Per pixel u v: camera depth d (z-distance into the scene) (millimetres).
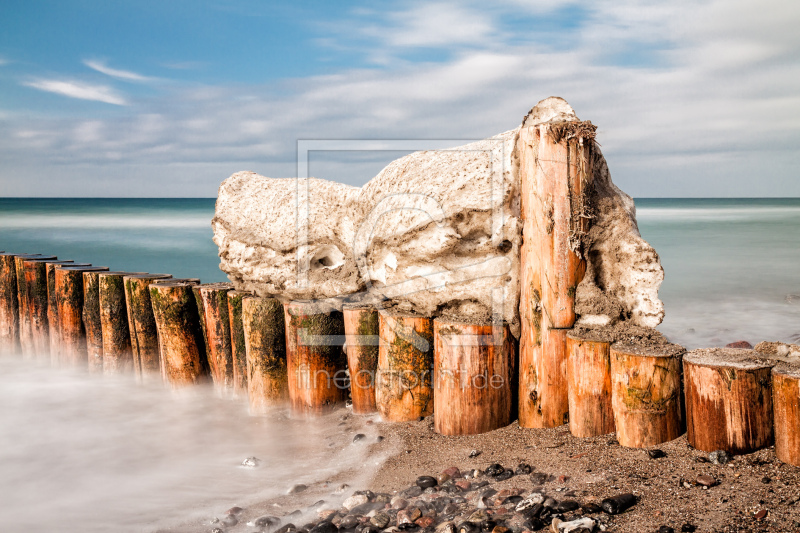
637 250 4418
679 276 15203
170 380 6539
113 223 35406
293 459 4793
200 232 28531
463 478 3994
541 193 4320
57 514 4234
